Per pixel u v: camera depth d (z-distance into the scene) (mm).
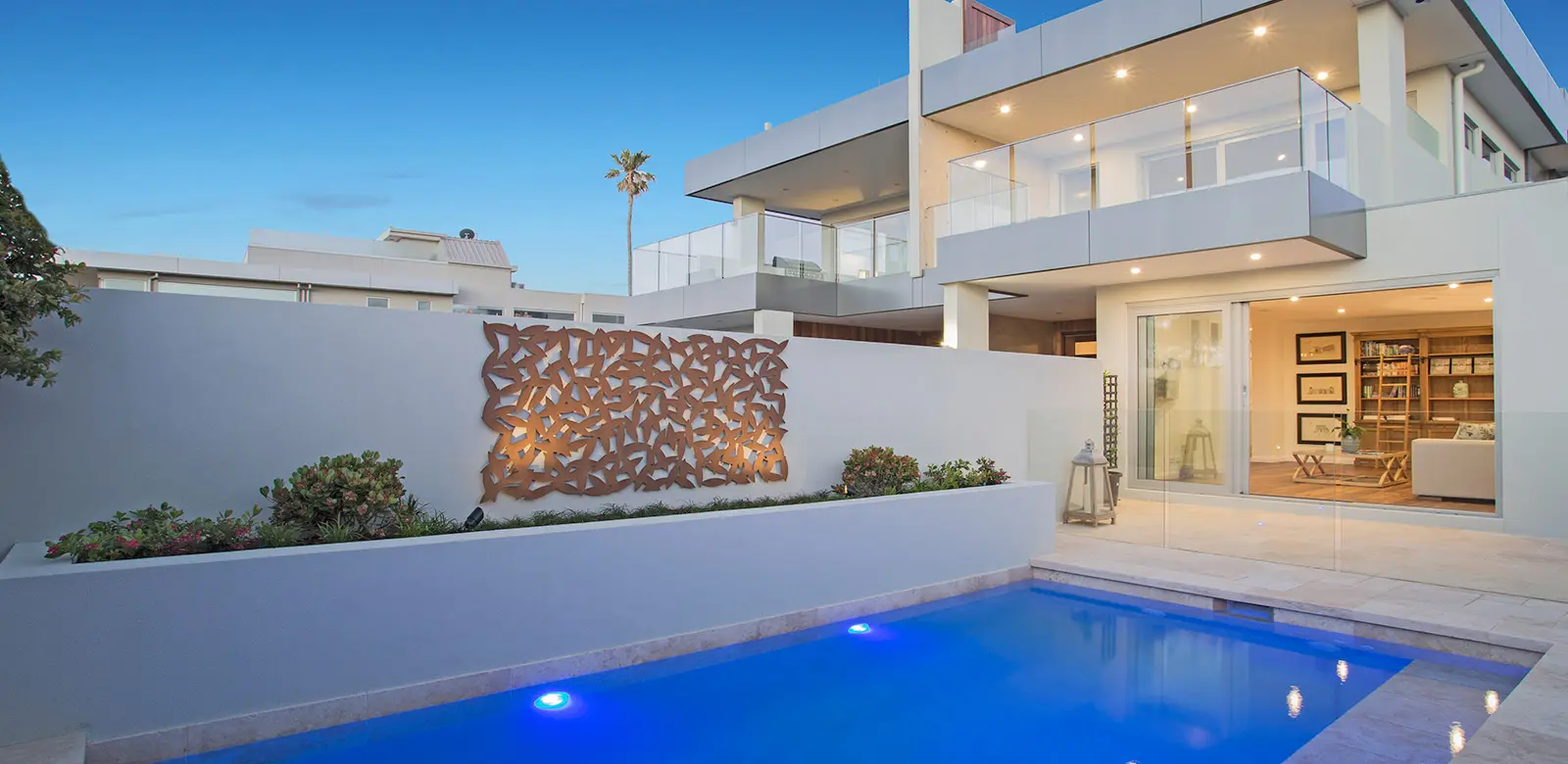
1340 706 4434
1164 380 11109
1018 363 9922
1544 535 8008
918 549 6602
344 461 4977
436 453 5758
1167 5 10539
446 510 5781
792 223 14258
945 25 13805
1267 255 9148
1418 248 8969
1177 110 9062
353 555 4137
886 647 5492
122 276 20266
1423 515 8867
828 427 7938
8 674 3418
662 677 4887
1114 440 11375
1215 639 5684
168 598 3707
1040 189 10406
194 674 3754
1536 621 5289
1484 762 3316
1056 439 9859
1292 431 9938
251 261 24125
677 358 6930
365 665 4160
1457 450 9484
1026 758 3822
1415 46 10812
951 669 5074
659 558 5164
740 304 13859
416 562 4312
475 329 5953
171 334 4859
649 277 16266
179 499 4848
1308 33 10500
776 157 16234
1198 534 8328
